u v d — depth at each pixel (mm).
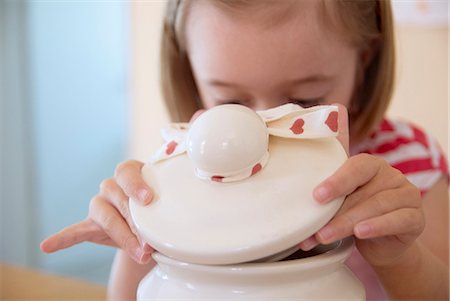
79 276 2492
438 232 869
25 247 2625
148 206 414
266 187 393
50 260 2582
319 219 379
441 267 639
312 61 672
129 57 1871
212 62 684
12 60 2492
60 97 2531
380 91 893
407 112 1244
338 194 389
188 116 934
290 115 434
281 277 378
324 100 707
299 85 676
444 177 948
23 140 2568
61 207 2594
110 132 2482
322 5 684
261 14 669
